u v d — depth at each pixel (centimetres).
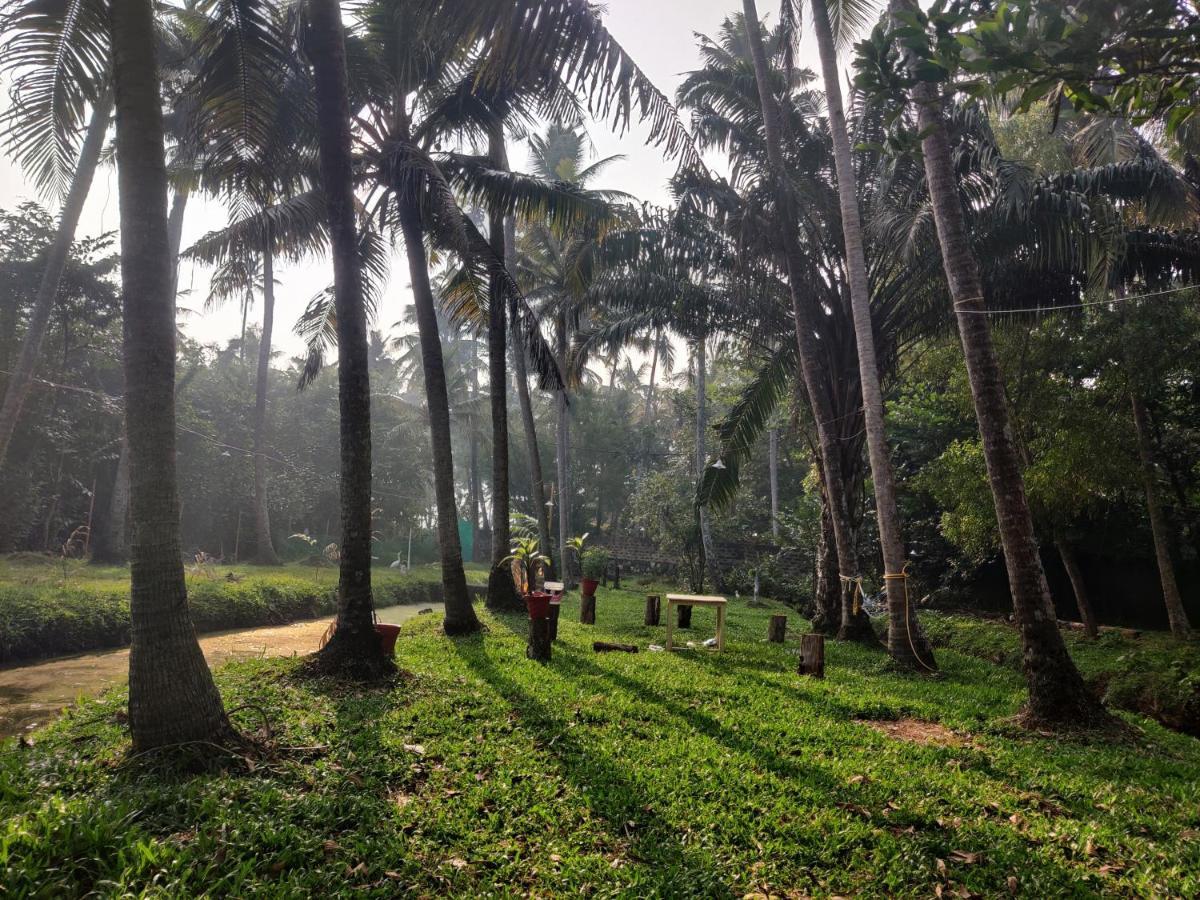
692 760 509
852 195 1082
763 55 1216
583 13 601
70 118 691
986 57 245
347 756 485
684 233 1331
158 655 452
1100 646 1123
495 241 1312
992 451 722
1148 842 418
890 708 714
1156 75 249
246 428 2973
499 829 392
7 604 1022
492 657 871
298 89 886
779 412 2417
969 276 743
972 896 349
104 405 2047
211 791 398
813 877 363
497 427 1387
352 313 756
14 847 310
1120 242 980
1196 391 1259
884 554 1031
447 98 1041
